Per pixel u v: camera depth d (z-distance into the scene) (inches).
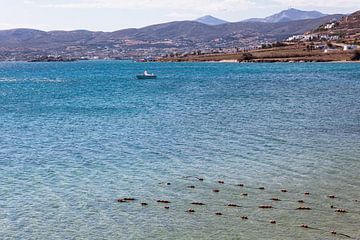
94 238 1330.0
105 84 7121.1
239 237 1328.7
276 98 4697.3
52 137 2726.4
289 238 1318.9
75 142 2576.3
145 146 2447.1
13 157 2233.0
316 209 1528.1
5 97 5231.3
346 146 2373.3
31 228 1395.2
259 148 2361.0
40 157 2230.6
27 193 1697.8
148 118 3427.7
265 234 1346.0
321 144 2427.4
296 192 1688.0
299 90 5506.9
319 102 4271.7
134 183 1809.8
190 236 1338.6
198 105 4212.6
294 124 3058.6
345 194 1662.2
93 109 4013.3
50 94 5536.4
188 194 1678.2
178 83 7057.1
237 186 1760.6
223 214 1494.8
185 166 2041.1
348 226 1396.4
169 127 3014.3
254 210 1525.6
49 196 1665.8
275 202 1593.3
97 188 1752.0
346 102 4220.0
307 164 2044.8
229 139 2596.0
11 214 1497.3
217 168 2003.0
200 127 2997.0
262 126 2999.5
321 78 7396.7
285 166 2017.7
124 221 1445.6
